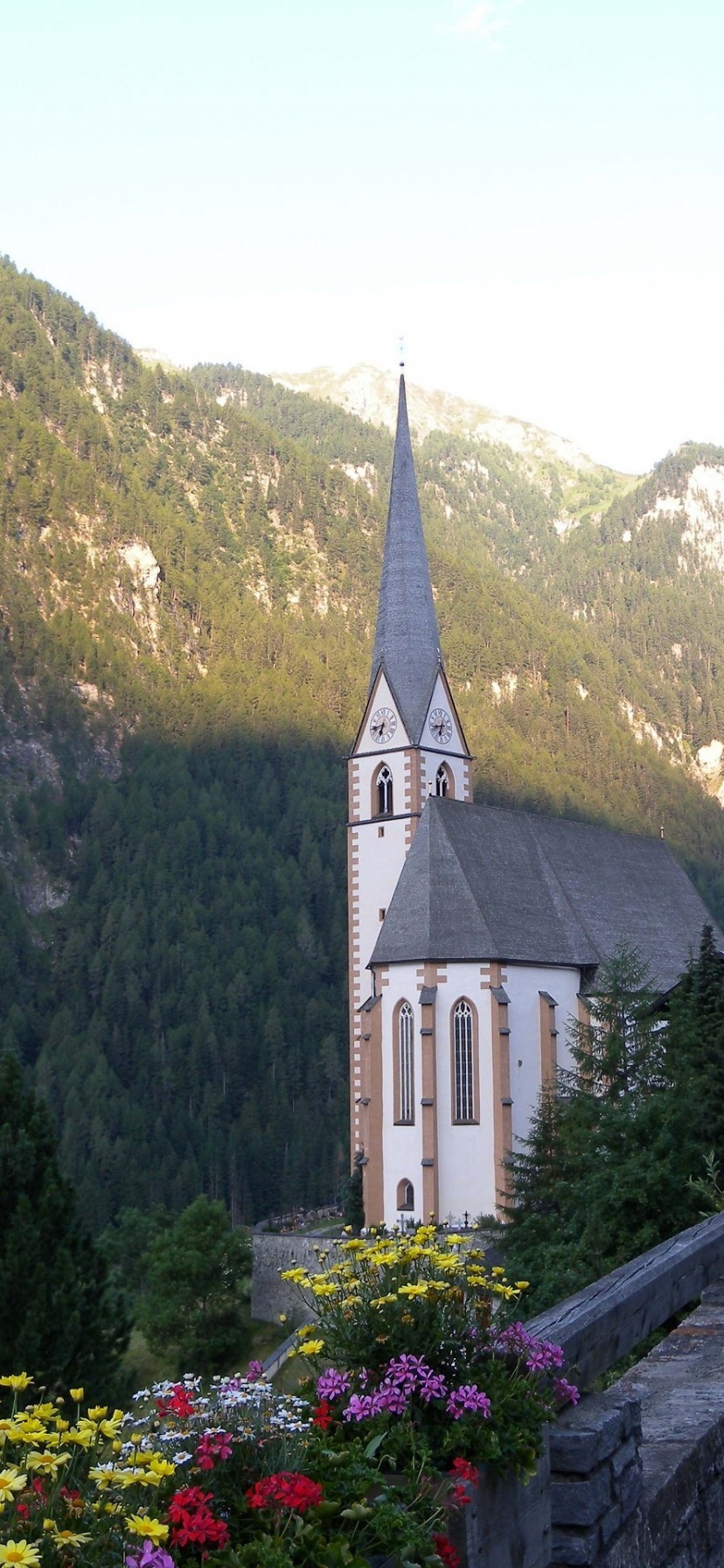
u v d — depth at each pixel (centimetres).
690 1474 982
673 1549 934
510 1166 5372
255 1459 670
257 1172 16138
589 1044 5822
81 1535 567
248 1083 19088
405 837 7981
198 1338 7769
